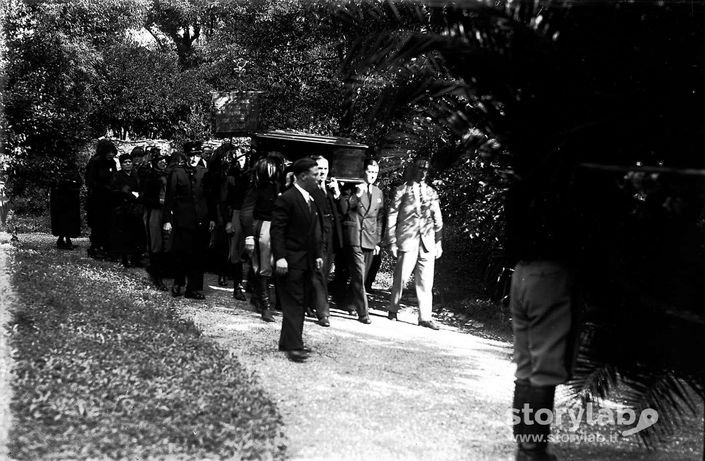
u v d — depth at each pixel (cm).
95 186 1439
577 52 484
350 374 747
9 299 852
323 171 990
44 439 467
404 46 511
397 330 1021
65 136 1585
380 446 537
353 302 1141
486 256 1137
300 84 1513
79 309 852
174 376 635
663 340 515
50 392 545
